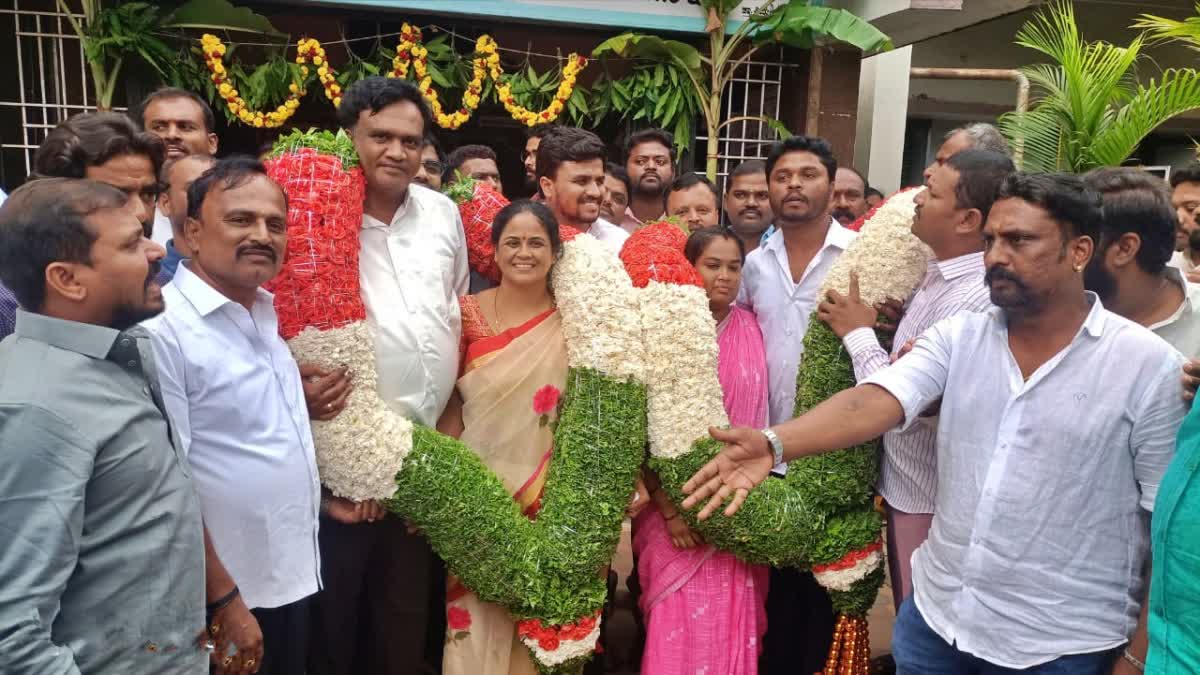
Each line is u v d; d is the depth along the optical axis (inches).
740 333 118.8
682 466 100.8
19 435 50.9
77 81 235.8
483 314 107.9
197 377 79.4
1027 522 74.1
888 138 289.6
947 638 79.1
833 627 116.5
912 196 109.1
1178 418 69.7
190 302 80.9
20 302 56.7
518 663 103.5
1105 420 71.2
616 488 100.0
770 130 269.6
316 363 91.9
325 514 97.7
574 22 244.2
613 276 103.7
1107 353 71.9
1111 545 73.0
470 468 97.3
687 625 105.7
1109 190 85.7
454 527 95.6
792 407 123.9
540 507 103.0
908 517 101.8
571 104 251.8
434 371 100.8
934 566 81.2
